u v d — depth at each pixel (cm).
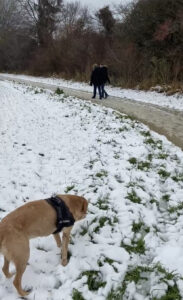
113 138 1023
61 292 402
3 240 383
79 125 1193
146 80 2180
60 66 3562
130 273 432
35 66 4028
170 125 1217
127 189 653
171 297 391
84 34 3462
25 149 910
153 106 1625
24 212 419
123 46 2548
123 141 995
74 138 1029
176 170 774
